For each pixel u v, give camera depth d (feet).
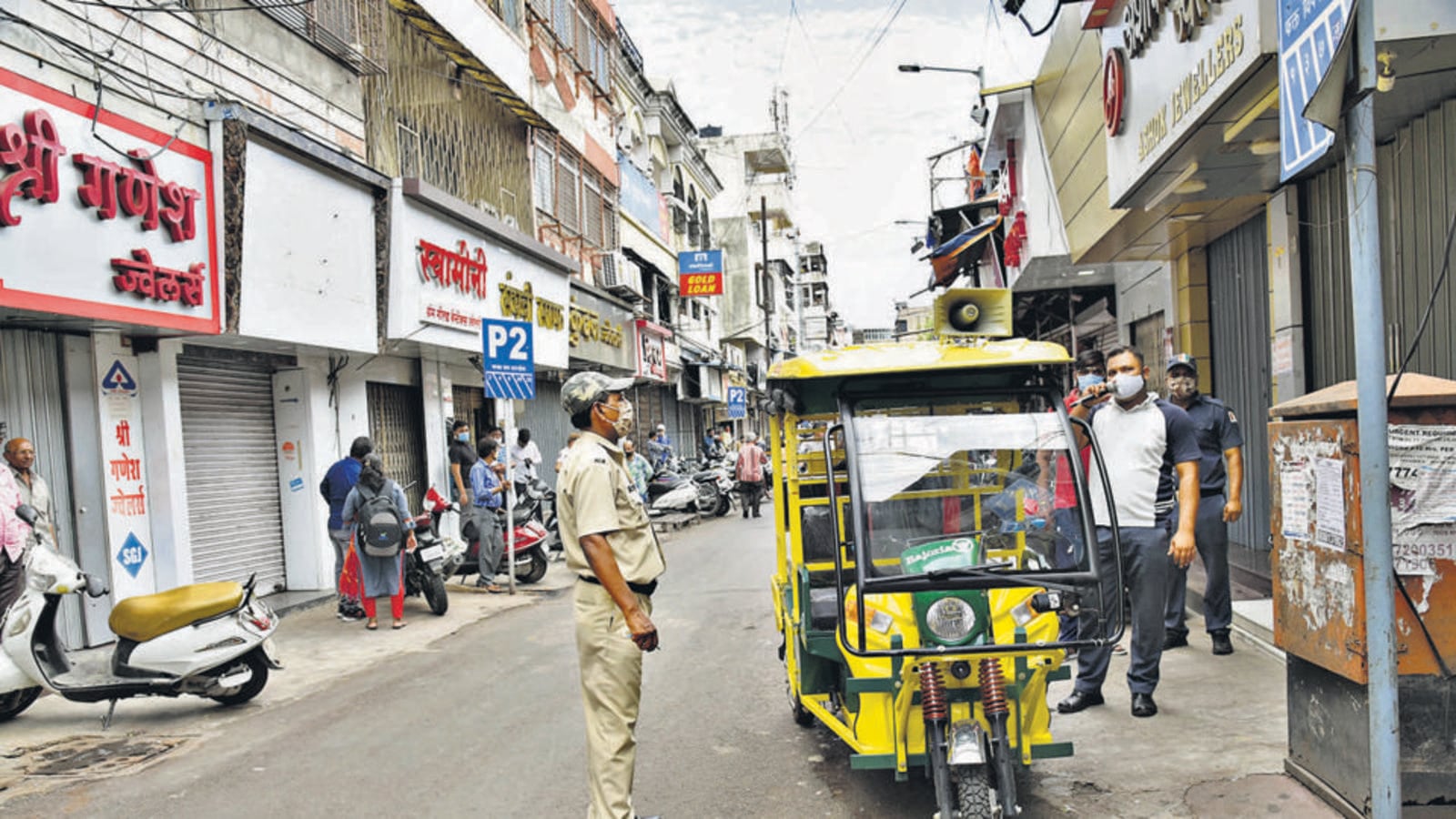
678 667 24.38
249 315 30.89
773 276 172.24
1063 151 42.55
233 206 30.04
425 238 42.37
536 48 59.52
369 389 44.93
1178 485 19.51
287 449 38.29
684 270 98.17
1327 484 13.19
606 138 75.87
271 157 32.22
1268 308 32.24
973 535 14.07
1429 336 22.08
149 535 29.94
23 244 22.61
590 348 67.26
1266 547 33.55
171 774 17.62
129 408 29.37
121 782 17.20
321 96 36.70
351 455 33.50
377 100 41.19
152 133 26.99
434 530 35.04
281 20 34.04
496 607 34.42
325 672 25.46
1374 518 11.67
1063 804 14.61
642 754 17.97
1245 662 21.20
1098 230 36.35
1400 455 12.56
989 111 58.75
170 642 20.74
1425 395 12.51
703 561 44.75
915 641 13.47
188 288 28.09
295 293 33.50
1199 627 24.57
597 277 72.08
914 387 15.11
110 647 22.43
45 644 20.83
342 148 37.91
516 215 56.18
